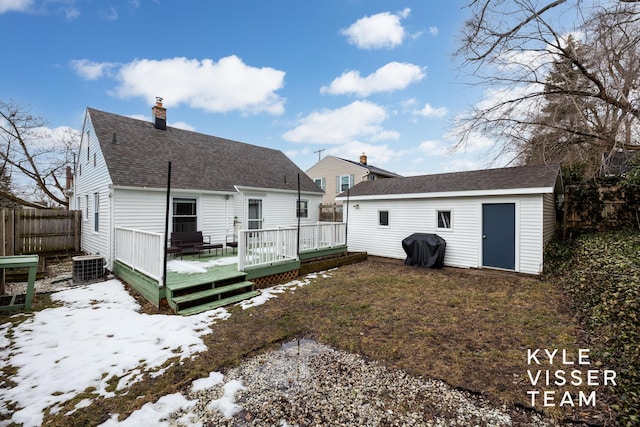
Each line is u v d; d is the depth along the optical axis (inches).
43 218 382.3
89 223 390.9
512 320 176.9
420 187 393.7
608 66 221.6
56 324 170.6
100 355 135.3
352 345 146.2
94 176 374.6
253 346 145.5
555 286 251.3
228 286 225.1
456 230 349.7
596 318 155.7
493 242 322.3
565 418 91.6
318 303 212.8
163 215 349.7
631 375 103.0
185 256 340.5
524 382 111.5
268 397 105.1
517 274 300.0
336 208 585.3
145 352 138.5
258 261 263.0
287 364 128.6
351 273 317.1
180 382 114.5
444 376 117.1
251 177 480.4
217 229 406.9
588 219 349.4
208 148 487.2
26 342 147.7
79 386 112.2
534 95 249.4
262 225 480.4
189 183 374.9
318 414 95.8
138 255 235.8
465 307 203.3
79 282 263.0
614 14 202.4
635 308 135.0
